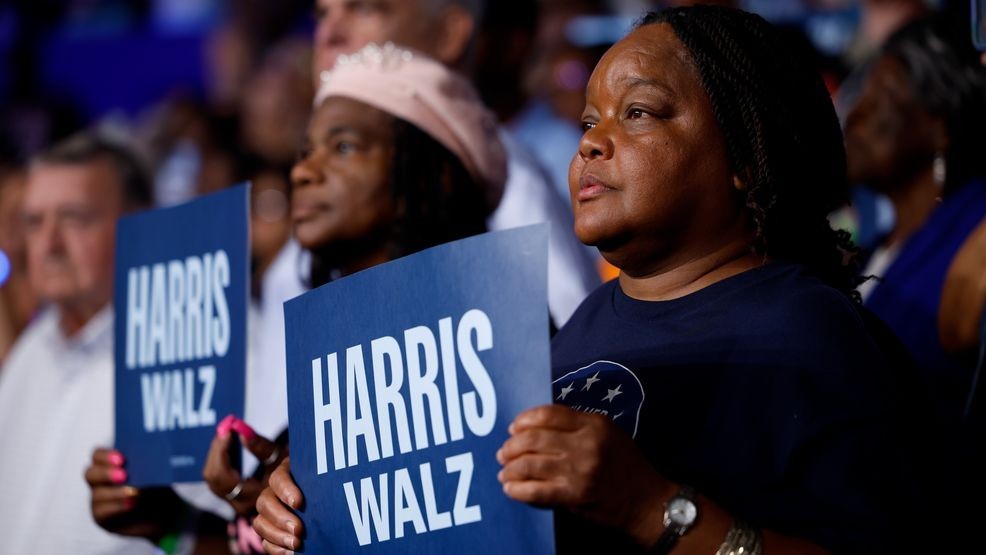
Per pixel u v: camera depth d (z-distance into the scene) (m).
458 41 10.62
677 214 5.29
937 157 9.26
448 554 4.93
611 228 5.28
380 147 8.02
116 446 8.08
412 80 8.17
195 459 7.57
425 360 5.05
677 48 5.41
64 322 10.59
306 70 16.11
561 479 4.55
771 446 4.96
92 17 24.14
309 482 5.52
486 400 4.83
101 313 10.49
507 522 4.76
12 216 12.86
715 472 5.00
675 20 5.50
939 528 5.09
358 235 7.99
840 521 4.77
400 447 5.12
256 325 10.05
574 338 5.75
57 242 10.57
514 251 4.83
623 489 4.65
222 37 21.39
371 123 8.03
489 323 4.86
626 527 4.72
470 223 8.29
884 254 10.15
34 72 23.62
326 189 7.96
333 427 5.42
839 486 4.79
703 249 5.40
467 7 10.65
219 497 7.34
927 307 8.61
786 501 4.90
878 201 11.72
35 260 10.69
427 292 5.07
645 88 5.34
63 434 9.92
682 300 5.37
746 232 5.44
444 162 8.16
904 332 8.64
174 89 22.34
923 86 9.17
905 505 4.81
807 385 4.93
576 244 10.42
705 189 5.31
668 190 5.25
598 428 4.61
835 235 5.74
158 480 7.79
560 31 15.72
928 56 9.17
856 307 5.21
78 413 9.91
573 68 14.76
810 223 5.56
